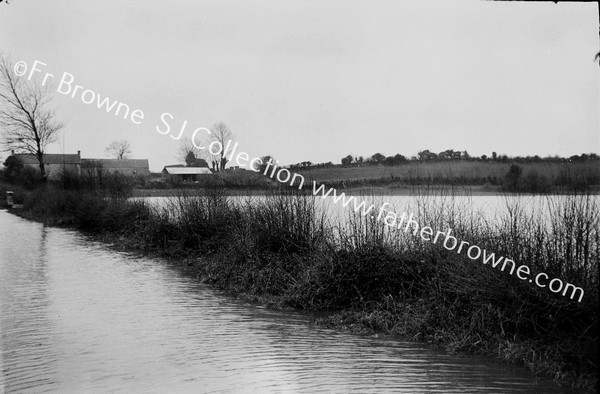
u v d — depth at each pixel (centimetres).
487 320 848
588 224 791
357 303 1047
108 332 894
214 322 969
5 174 6525
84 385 664
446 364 752
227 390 652
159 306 1088
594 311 730
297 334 897
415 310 945
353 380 688
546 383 681
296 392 645
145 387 658
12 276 1404
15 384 665
